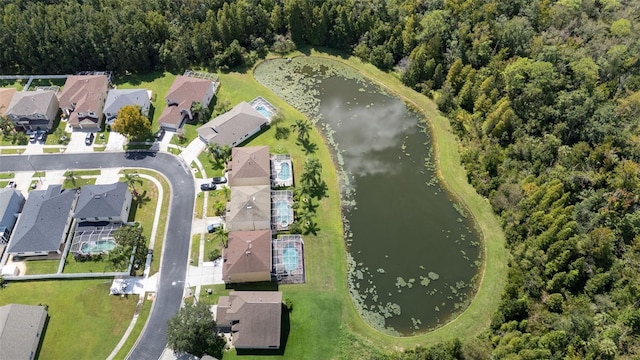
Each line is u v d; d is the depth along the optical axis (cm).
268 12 16212
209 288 10156
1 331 8962
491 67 13650
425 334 9656
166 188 11931
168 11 15762
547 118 12388
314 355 9294
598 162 11250
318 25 15850
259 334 9144
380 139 13438
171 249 10775
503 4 15088
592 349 8488
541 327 9188
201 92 13650
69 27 14588
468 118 13450
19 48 14450
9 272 10338
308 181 11944
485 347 9175
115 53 14700
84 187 11406
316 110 14175
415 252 11019
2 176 12169
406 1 15625
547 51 13038
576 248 9906
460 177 12425
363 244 11131
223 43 15575
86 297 10012
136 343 9412
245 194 11119
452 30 14775
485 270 10669
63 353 9256
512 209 11288
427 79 14650
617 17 14725
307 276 10419
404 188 12294
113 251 10131
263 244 10300
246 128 13012
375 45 15625
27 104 13150
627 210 10462
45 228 10669
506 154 12238
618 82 12838
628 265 9900
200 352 9206
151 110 13900
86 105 13262
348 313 9919
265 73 15388
